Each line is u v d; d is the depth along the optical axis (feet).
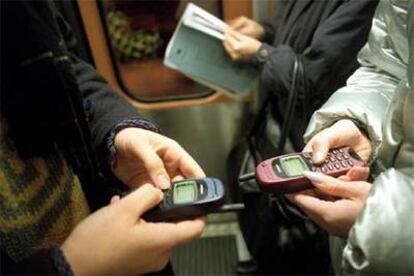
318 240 3.28
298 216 3.14
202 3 4.14
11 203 1.43
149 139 1.97
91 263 1.33
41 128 1.31
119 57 4.35
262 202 3.43
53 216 1.63
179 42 3.91
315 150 1.98
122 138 1.96
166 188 1.72
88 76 2.24
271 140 3.74
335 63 3.07
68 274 1.31
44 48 1.21
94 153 1.76
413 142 1.63
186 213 1.55
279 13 4.04
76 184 1.76
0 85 1.20
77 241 1.36
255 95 4.50
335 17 3.04
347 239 1.70
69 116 1.35
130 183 2.06
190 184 1.73
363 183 1.76
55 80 1.26
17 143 1.33
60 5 3.80
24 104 1.24
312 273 3.50
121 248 1.36
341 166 1.90
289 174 1.86
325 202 1.75
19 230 1.48
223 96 4.63
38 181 1.54
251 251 3.71
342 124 2.14
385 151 1.82
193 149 5.15
